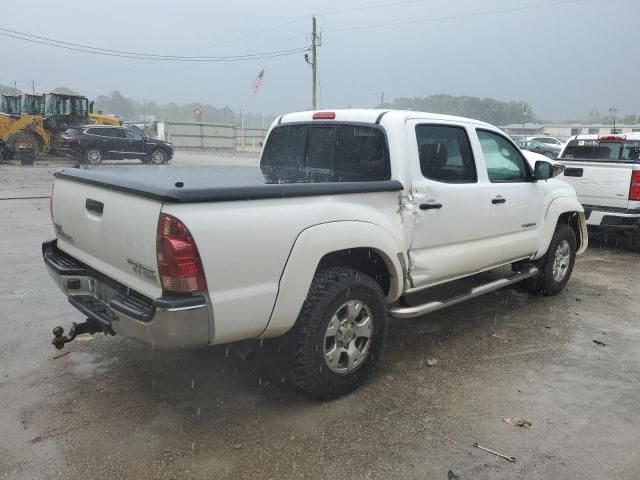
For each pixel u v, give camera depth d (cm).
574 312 564
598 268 766
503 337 490
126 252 312
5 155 2473
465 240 452
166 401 363
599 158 931
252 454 308
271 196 313
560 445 323
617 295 629
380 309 379
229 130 5894
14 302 545
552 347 469
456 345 470
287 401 367
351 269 370
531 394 384
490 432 335
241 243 299
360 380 379
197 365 418
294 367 345
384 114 411
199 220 284
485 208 464
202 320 289
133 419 340
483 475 294
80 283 366
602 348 469
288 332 342
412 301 446
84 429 328
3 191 1453
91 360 422
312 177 406
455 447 319
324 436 327
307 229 329
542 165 527
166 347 288
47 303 544
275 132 505
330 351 357
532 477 293
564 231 600
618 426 345
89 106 2709
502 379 406
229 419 343
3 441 314
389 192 384
